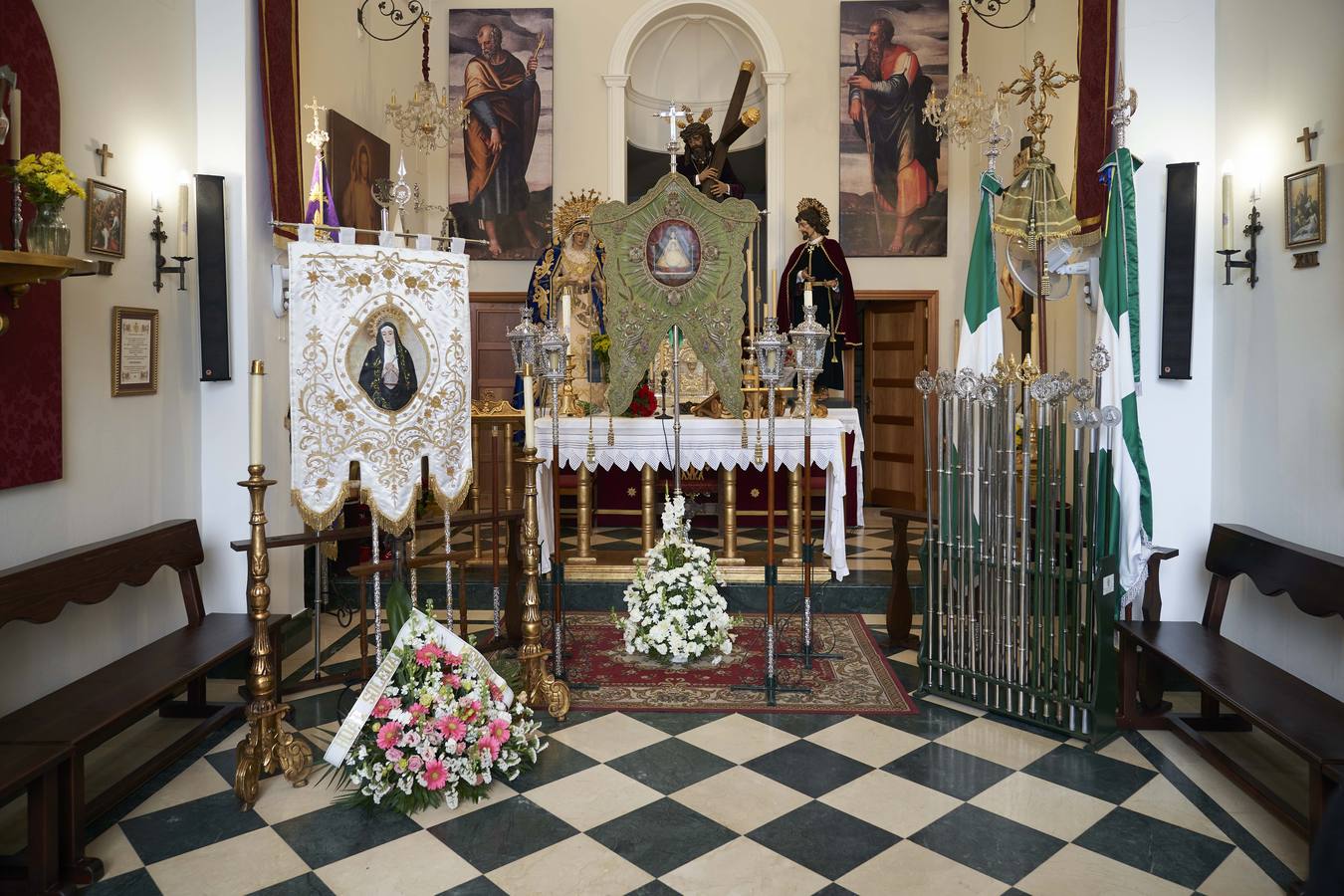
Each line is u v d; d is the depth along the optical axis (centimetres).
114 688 346
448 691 354
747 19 927
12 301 352
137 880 294
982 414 434
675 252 521
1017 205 465
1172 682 478
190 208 489
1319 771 280
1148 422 477
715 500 805
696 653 491
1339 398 368
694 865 302
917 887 289
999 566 427
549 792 354
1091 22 509
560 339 454
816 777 368
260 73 518
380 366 377
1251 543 402
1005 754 391
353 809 342
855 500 813
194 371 493
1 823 333
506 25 921
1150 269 475
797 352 477
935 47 911
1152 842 317
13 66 354
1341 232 367
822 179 928
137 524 445
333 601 611
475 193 923
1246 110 440
